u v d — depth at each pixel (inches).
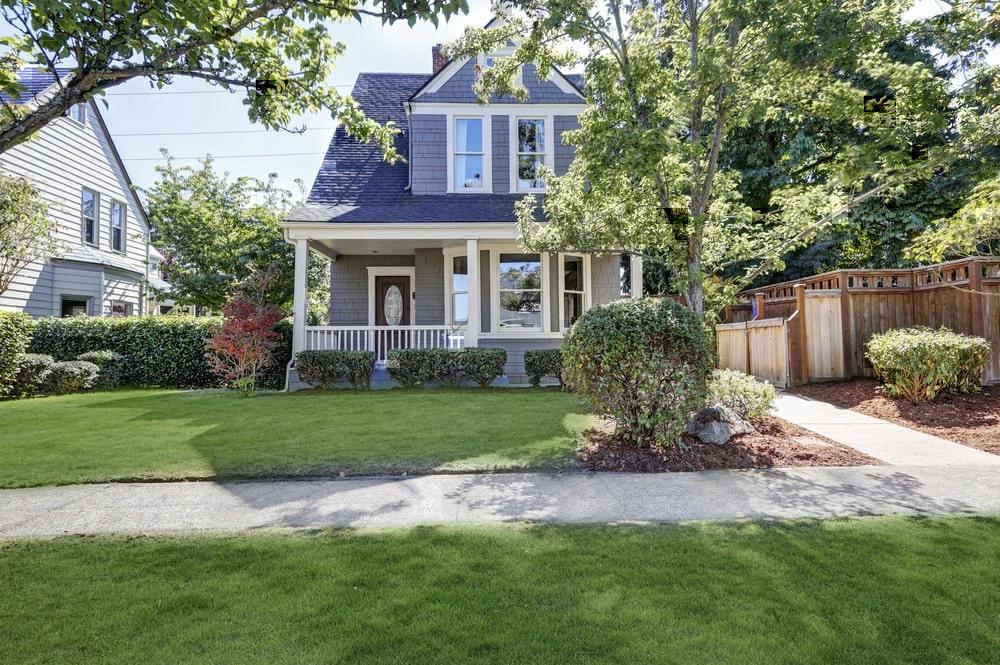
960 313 305.9
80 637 85.7
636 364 204.1
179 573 108.4
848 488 164.4
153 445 222.4
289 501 159.2
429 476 184.9
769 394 254.4
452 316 478.6
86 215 597.3
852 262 542.9
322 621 89.7
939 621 88.0
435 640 84.0
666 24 261.3
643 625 87.5
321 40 191.2
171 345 454.3
